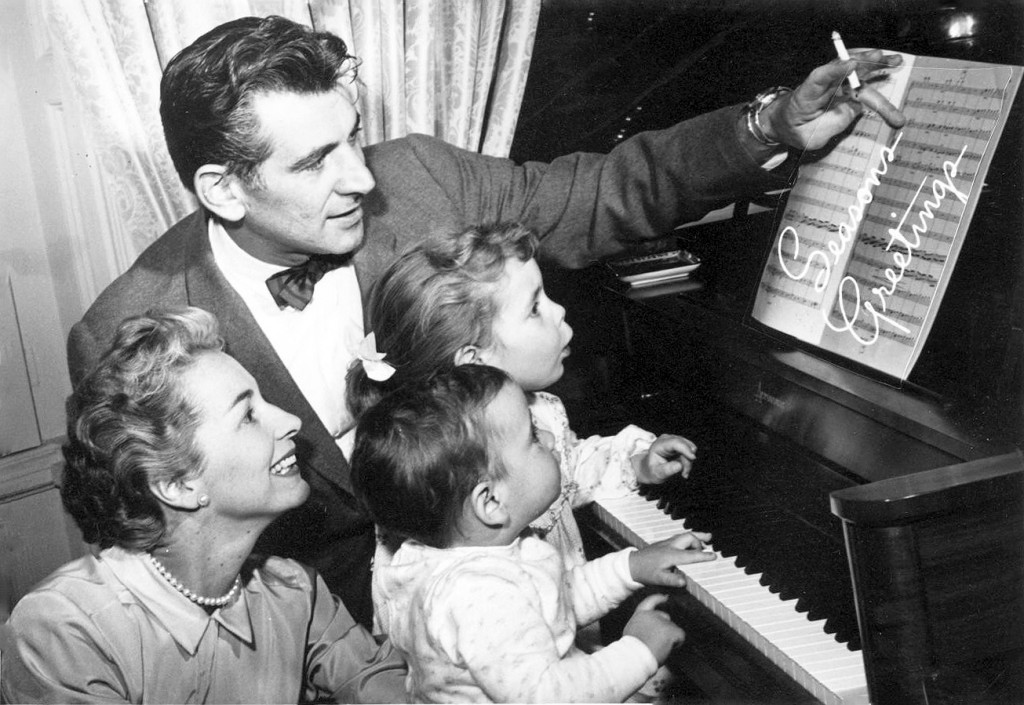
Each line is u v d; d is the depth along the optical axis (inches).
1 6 74.4
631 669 47.8
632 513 61.7
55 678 47.4
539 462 50.3
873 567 41.5
